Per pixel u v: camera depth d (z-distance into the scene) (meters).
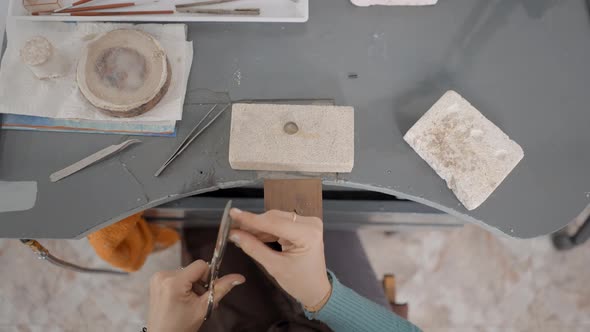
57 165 0.97
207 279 0.89
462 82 1.02
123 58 0.96
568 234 1.67
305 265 0.85
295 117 0.95
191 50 1.03
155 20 1.02
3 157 0.98
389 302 1.30
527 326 1.68
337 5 1.06
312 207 0.95
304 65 1.03
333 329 0.97
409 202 1.19
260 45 1.04
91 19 1.02
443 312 1.69
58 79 0.99
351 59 1.03
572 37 1.05
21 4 1.03
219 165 0.98
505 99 1.01
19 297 1.66
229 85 1.02
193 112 1.00
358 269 1.25
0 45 1.04
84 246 1.70
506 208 0.97
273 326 1.05
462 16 1.06
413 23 1.05
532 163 0.98
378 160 0.98
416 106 1.01
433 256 1.72
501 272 1.71
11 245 1.69
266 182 0.96
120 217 0.97
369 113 1.00
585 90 1.02
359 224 1.30
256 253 0.85
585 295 1.69
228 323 1.09
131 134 0.99
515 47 1.04
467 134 0.96
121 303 1.67
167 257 1.69
